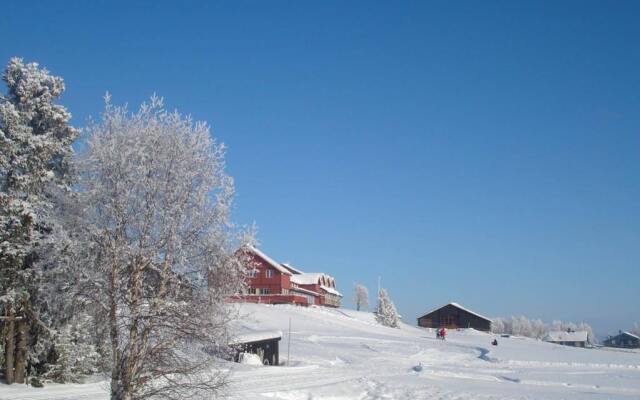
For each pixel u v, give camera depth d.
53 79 26.45
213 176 14.62
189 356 14.26
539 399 27.55
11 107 24.66
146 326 13.67
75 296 14.03
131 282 13.77
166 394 13.84
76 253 13.80
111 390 13.47
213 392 14.70
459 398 27.94
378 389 30.61
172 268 13.98
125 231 13.86
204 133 14.73
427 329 119.75
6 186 24.39
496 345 77.12
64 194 14.91
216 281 14.30
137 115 14.53
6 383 24.06
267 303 91.88
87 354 25.12
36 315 24.33
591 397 28.59
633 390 32.50
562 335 146.12
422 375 39.47
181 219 14.00
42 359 25.64
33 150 24.30
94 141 14.04
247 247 14.75
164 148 14.30
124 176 13.90
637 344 158.25
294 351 51.47
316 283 113.94
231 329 14.66
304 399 26.06
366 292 153.25
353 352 55.34
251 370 35.69
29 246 22.84
